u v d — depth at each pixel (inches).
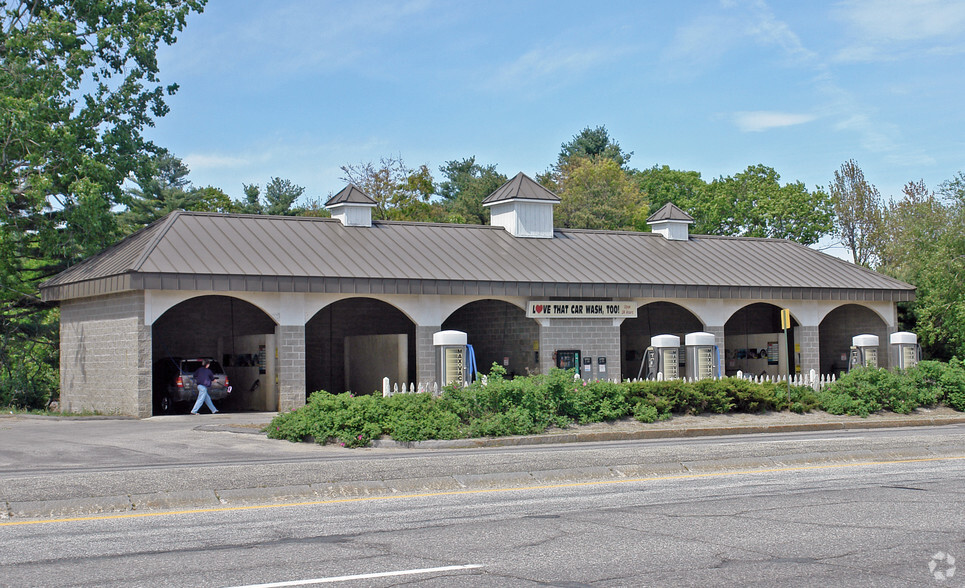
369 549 336.2
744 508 426.9
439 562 313.4
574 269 1272.1
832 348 1562.5
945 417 1020.5
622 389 893.8
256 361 1197.1
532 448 702.5
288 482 480.7
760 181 2687.0
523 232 1385.3
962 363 1224.8
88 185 1278.3
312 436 729.0
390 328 1451.8
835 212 2605.8
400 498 470.9
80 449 660.1
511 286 1179.9
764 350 1455.5
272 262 1087.6
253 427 808.3
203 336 1314.0
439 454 639.8
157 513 426.0
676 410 940.6
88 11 1438.2
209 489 462.0
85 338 1130.0
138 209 2433.6
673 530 372.5
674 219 1512.1
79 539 361.1
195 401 1120.2
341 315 1413.6
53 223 1378.0
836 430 924.6
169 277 984.9
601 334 1258.6
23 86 1310.3
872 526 380.5
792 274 1430.9
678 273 1334.9
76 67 1365.7
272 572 298.8
